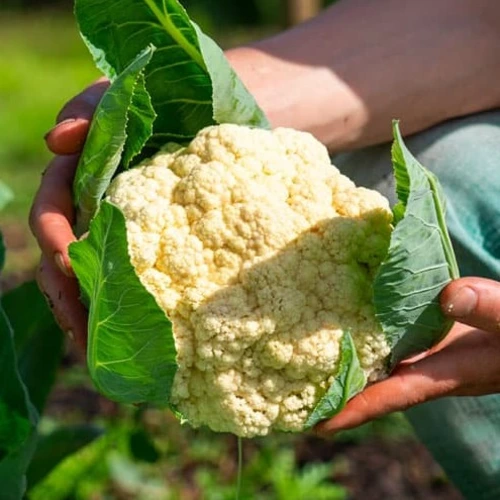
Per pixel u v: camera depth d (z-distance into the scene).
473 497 1.10
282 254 0.88
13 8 6.71
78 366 1.93
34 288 1.17
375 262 0.90
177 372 0.88
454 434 1.09
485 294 0.87
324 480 1.66
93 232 0.82
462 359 0.92
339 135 1.07
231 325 0.87
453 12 1.12
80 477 1.38
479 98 1.10
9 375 1.05
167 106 0.98
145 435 1.36
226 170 0.90
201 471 1.61
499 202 1.03
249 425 0.89
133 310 0.83
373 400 0.91
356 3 1.14
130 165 0.99
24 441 1.05
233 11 6.21
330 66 1.08
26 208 2.84
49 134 0.95
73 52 5.05
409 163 0.84
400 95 1.08
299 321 0.88
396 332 0.89
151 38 0.96
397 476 1.68
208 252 0.88
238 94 0.95
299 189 0.91
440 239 0.87
